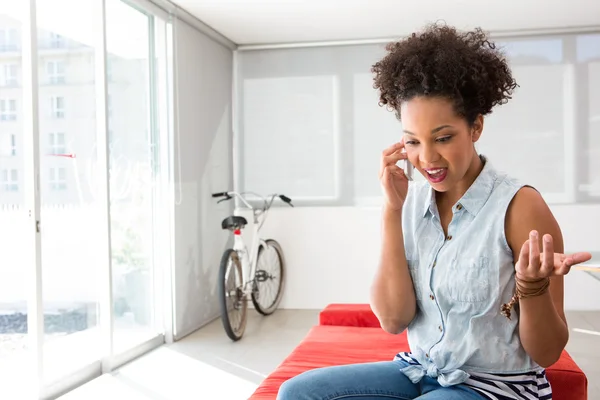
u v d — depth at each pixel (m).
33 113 3.49
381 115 6.18
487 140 6.03
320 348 2.89
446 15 5.40
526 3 5.08
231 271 5.01
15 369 3.40
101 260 4.15
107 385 3.89
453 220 1.39
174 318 5.01
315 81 6.27
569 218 5.93
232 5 5.00
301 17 5.39
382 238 1.49
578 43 5.90
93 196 4.07
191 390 3.80
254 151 6.38
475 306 1.34
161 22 4.97
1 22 3.31
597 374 4.04
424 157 1.30
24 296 3.46
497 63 1.33
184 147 5.21
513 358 1.34
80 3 3.95
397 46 1.37
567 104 5.93
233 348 4.79
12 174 3.38
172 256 5.00
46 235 3.63
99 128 4.12
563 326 1.28
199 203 5.52
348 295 6.22
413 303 1.47
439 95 1.27
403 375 1.46
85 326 3.99
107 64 4.24
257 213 6.37
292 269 6.31
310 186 6.30
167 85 5.01
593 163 5.92
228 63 6.27
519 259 1.19
